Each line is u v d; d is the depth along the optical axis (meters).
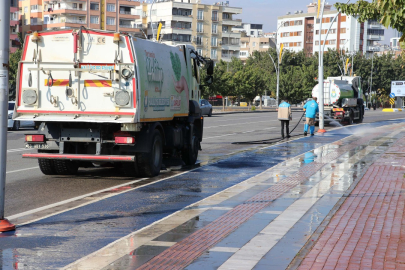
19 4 116.88
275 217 8.41
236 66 87.44
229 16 136.88
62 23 108.25
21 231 7.81
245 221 8.13
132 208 9.56
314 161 16.56
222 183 12.54
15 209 9.44
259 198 10.24
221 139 25.72
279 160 17.20
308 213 8.70
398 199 9.93
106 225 8.22
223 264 5.89
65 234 7.64
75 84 12.46
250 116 52.91
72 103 12.48
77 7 108.81
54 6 110.50
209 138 26.27
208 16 130.62
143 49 12.77
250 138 26.33
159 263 6.01
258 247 6.59
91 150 12.92
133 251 6.54
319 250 6.39
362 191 10.92
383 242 6.74
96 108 12.40
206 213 8.85
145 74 12.73
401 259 5.98
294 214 8.62
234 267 5.78
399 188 11.28
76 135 12.70
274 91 87.00
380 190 11.02
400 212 8.70
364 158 17.27
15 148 20.11
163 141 14.35
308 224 7.87
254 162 16.72
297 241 6.86
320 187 11.52
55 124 12.75
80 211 9.29
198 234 7.36
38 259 6.39
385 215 8.45
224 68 78.94
